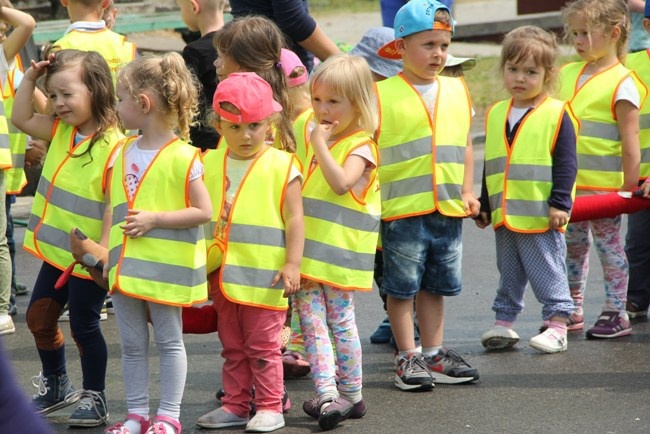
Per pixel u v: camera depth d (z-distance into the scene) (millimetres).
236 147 12047
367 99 12359
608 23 16031
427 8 13422
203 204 11531
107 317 18016
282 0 15453
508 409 12828
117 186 11820
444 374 13859
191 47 15188
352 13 64938
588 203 15547
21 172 17969
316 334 12391
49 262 12461
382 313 17891
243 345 12289
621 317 16141
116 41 16609
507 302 15500
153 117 11688
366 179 12500
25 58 24688
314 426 12367
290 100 13227
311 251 12312
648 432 11945
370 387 13859
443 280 13711
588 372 14289
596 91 16188
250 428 12102
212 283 12250
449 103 13781
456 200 13609
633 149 16016
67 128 12719
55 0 40188
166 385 11742
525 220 15023
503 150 15266
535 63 14930
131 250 11500
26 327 17391
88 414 12500
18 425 5375
